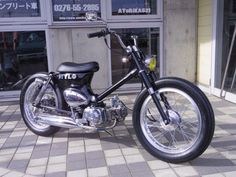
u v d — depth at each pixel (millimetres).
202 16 6129
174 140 3484
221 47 5723
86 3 6004
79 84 3721
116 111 3488
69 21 5992
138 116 3316
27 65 6121
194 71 6449
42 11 5926
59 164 3311
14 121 4781
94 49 6105
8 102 5922
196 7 6281
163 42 6348
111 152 3543
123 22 6184
